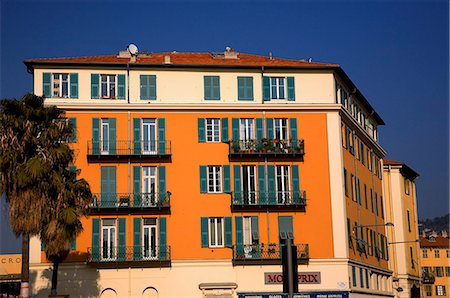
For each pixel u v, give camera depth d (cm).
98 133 5178
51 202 4019
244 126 5359
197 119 5284
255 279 5084
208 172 5231
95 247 4994
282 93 5416
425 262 13200
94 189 5106
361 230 5847
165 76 5316
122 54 5603
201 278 5056
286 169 5344
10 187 3903
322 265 5181
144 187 5181
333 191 5297
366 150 6531
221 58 5697
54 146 4106
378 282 6372
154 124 5275
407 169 8012
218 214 5156
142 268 5038
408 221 8000
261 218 5197
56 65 5209
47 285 4956
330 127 5388
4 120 3959
